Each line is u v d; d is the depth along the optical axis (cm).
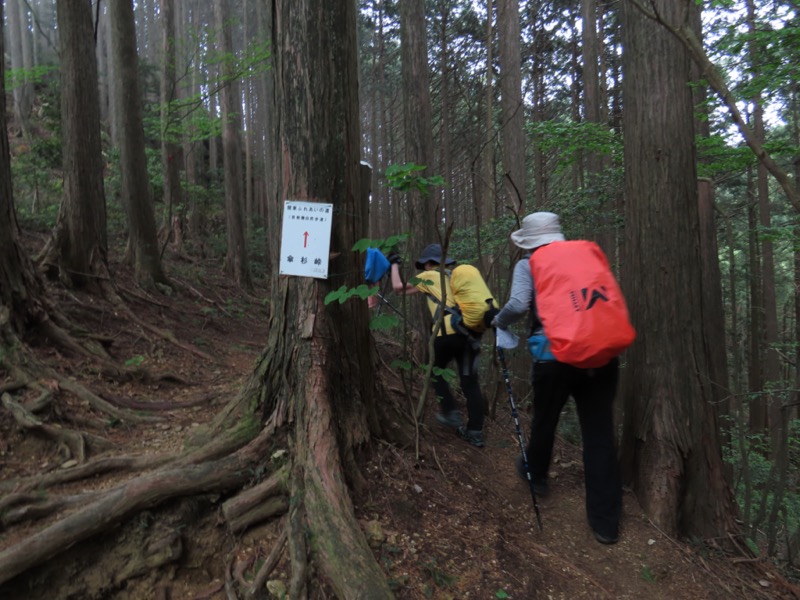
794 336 1205
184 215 1377
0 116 385
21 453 294
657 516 312
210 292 955
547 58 1702
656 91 330
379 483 283
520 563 261
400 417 332
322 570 223
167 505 251
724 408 638
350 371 299
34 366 346
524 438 436
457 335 382
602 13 1405
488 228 827
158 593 231
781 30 496
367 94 2464
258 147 2483
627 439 346
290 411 286
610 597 254
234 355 617
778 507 327
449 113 1656
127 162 758
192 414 378
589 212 782
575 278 268
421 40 725
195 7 2291
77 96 571
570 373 289
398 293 383
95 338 448
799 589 283
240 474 267
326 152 291
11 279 390
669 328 326
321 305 291
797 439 566
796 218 796
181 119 1209
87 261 577
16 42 2028
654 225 331
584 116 1176
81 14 579
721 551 303
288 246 292
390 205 2112
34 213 916
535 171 1257
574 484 357
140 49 2638
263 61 1040
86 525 230
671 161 328
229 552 245
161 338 555
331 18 288
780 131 1219
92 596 225
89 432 323
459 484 310
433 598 228
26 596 216
